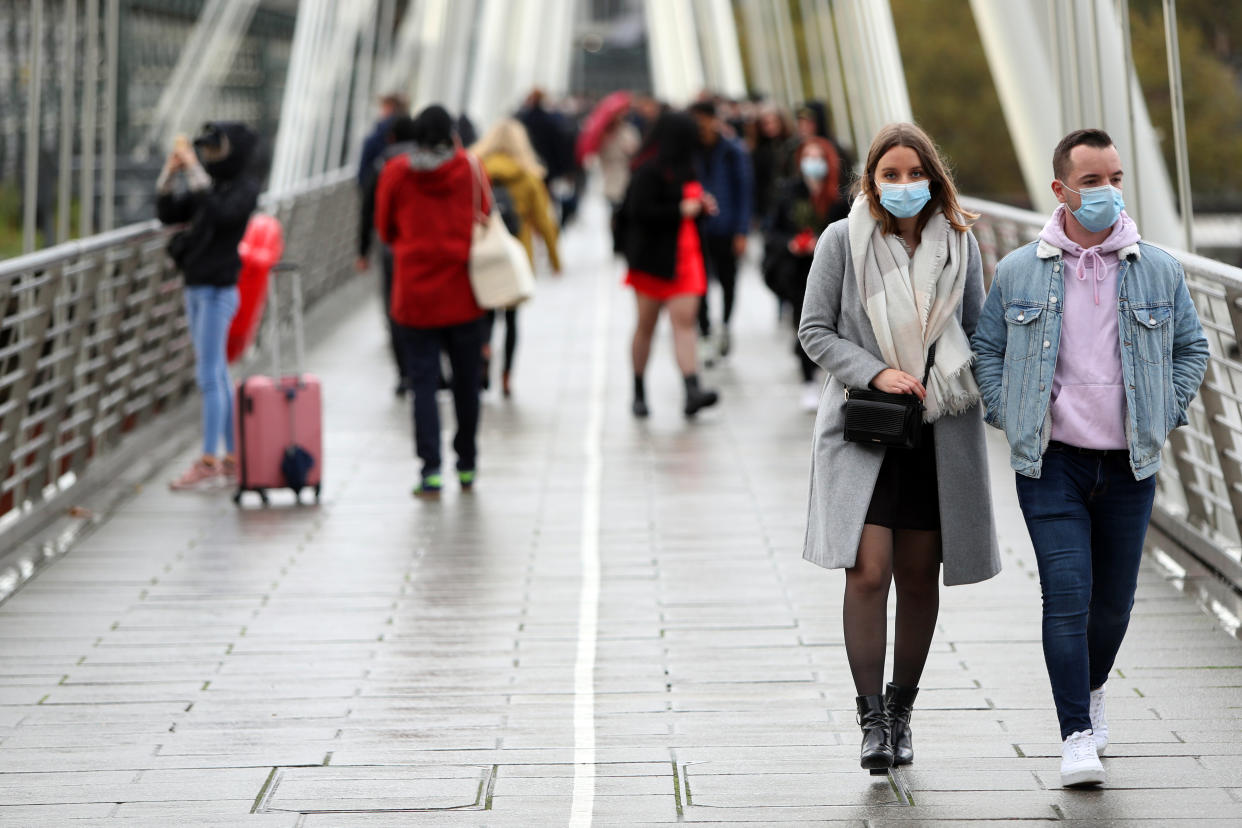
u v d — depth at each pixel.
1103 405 12.35
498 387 35.62
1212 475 19.75
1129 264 12.36
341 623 17.98
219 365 25.41
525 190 34.03
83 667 16.38
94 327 26.19
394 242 24.64
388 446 28.98
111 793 12.91
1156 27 104.88
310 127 55.69
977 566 12.67
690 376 31.20
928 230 12.60
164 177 24.64
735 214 37.91
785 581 19.64
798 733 14.20
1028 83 30.45
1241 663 15.89
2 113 51.31
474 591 19.31
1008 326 12.50
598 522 23.00
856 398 12.48
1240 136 109.56
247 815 12.44
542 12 187.50
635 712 14.84
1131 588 12.97
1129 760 13.28
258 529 22.69
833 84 79.81
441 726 14.52
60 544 21.81
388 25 78.38
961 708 14.80
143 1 70.75
